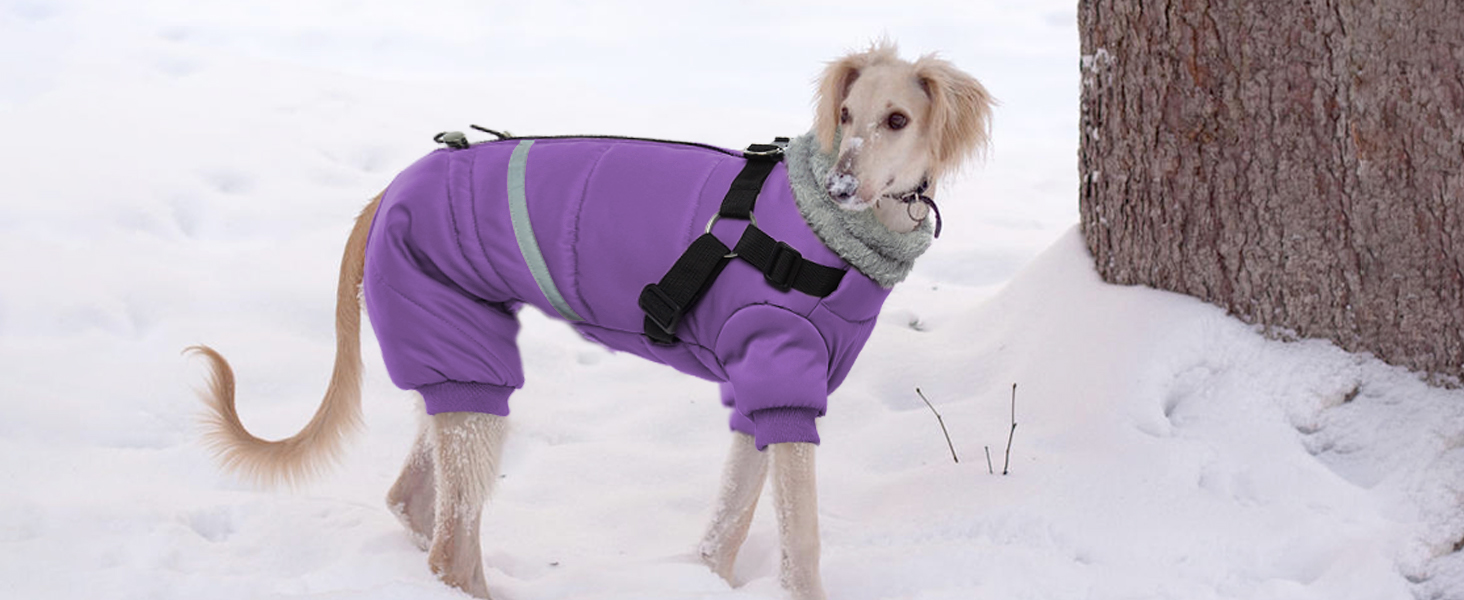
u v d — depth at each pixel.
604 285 3.02
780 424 2.87
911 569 3.26
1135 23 3.98
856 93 2.81
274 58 11.07
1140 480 3.60
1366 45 3.57
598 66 11.38
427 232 3.06
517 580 3.27
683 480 3.96
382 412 4.27
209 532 3.44
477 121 8.23
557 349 4.99
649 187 3.00
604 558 3.42
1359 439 3.67
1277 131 3.77
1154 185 4.06
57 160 6.38
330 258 5.66
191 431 4.08
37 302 4.79
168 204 6.07
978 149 2.93
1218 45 3.81
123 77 8.20
